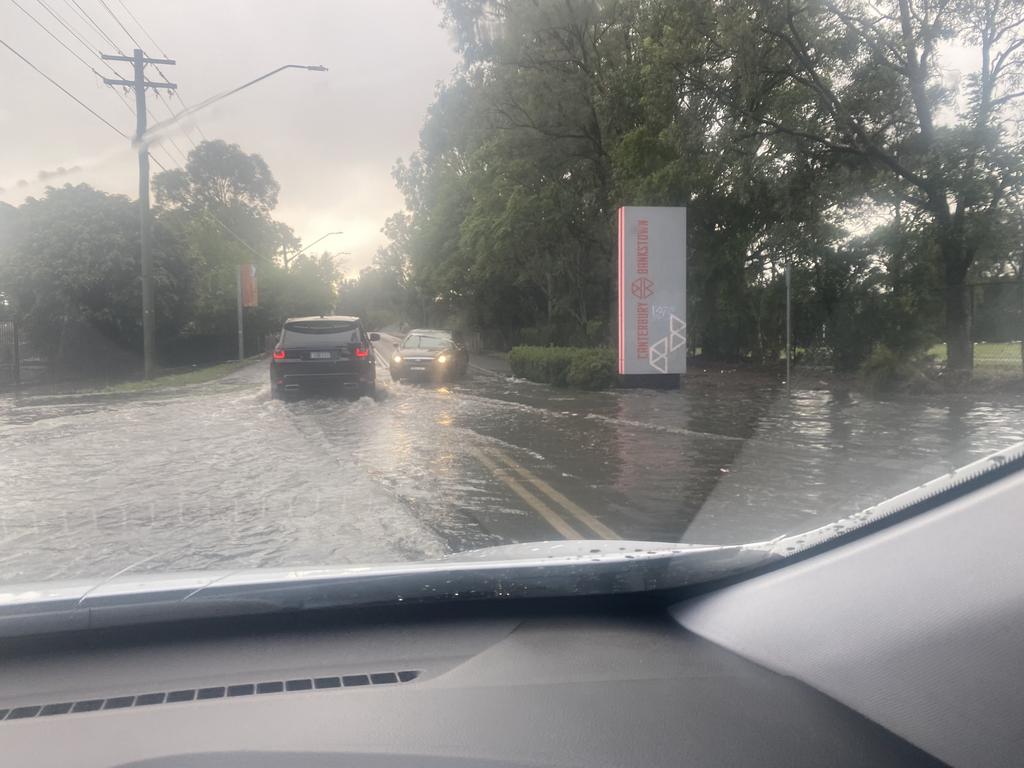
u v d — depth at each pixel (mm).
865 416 14445
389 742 2035
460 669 2438
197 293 40812
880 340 21875
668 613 2836
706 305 28047
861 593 2184
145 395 21625
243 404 18625
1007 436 11445
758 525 6980
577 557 2971
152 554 5910
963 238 18859
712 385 21938
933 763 1819
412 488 8633
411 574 2707
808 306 23703
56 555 5898
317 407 17703
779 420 14383
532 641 2641
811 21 19219
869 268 22609
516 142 30031
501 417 15586
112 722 2111
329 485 8773
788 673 2285
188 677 2367
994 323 19766
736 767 1943
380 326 153750
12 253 33938
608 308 36719
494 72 29234
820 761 1938
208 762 1940
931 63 19609
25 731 2062
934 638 1908
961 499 2084
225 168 100125
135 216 36344
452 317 62469
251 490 8469
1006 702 1703
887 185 21172
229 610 2572
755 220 26516
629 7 24266
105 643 2543
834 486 8688
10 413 16922
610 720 2141
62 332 34469
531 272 38375
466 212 43969
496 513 7445
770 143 20906
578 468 9961
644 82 22484
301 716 2152
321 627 2699
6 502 7832
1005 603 1792
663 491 8523
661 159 23953
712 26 19656
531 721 2139
